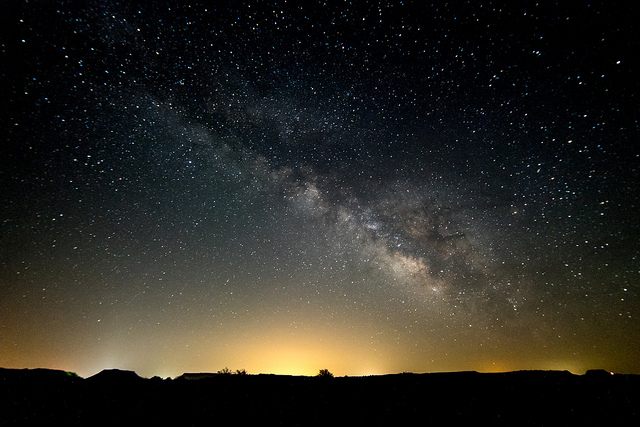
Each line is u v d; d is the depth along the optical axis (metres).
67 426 4.46
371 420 4.94
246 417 5.04
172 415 5.03
